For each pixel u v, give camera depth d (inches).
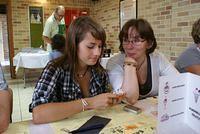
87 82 50.1
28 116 115.9
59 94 46.4
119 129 35.7
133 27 54.1
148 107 46.4
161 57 61.9
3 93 39.9
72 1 223.6
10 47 209.5
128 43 55.5
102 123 37.8
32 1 210.4
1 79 41.8
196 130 32.5
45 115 38.4
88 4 230.8
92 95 49.9
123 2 175.5
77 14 226.8
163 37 128.9
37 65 168.6
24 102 139.4
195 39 60.9
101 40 43.6
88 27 42.3
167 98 30.7
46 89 42.6
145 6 144.3
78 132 34.9
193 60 62.5
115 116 41.3
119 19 185.6
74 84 46.8
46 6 214.8
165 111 31.1
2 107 38.2
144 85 57.8
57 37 120.9
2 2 201.6
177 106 32.5
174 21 118.3
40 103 40.6
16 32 209.3
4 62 289.4
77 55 45.0
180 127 32.9
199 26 59.0
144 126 36.8
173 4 117.8
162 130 31.4
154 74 58.7
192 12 105.3
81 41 43.0
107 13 207.3
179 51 116.5
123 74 55.4
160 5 128.6
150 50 59.2
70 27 44.3
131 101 49.6
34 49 190.1
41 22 215.2
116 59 58.7
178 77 31.3
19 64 169.0
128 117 40.8
